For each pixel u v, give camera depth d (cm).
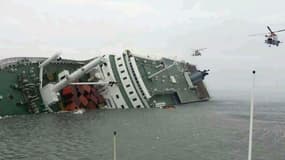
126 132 9081
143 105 15862
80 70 12912
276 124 11938
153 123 11106
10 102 11612
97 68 15688
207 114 14925
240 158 6519
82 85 14450
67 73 13588
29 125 9712
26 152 6638
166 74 19675
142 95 15888
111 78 15650
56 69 14350
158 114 13838
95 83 13962
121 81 15762
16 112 11694
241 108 19575
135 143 7600
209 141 8169
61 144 7362
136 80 16000
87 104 14438
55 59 14075
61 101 13438
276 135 9375
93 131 9050
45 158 6212
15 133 8500
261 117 14538
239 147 7544
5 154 6475
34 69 13262
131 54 16600
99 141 7725
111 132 8988
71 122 10550
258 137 9006
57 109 13150
